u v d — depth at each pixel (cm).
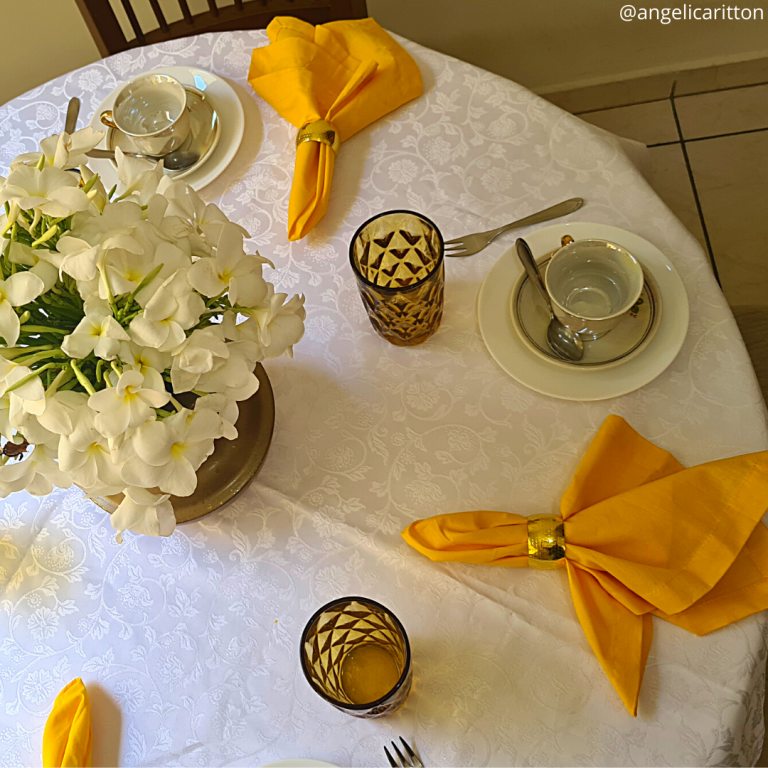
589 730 71
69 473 63
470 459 82
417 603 77
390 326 83
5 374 60
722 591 73
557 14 167
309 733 74
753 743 72
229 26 129
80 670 78
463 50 176
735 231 169
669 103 183
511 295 86
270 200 96
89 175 66
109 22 124
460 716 73
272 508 82
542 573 77
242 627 78
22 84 171
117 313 62
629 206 91
